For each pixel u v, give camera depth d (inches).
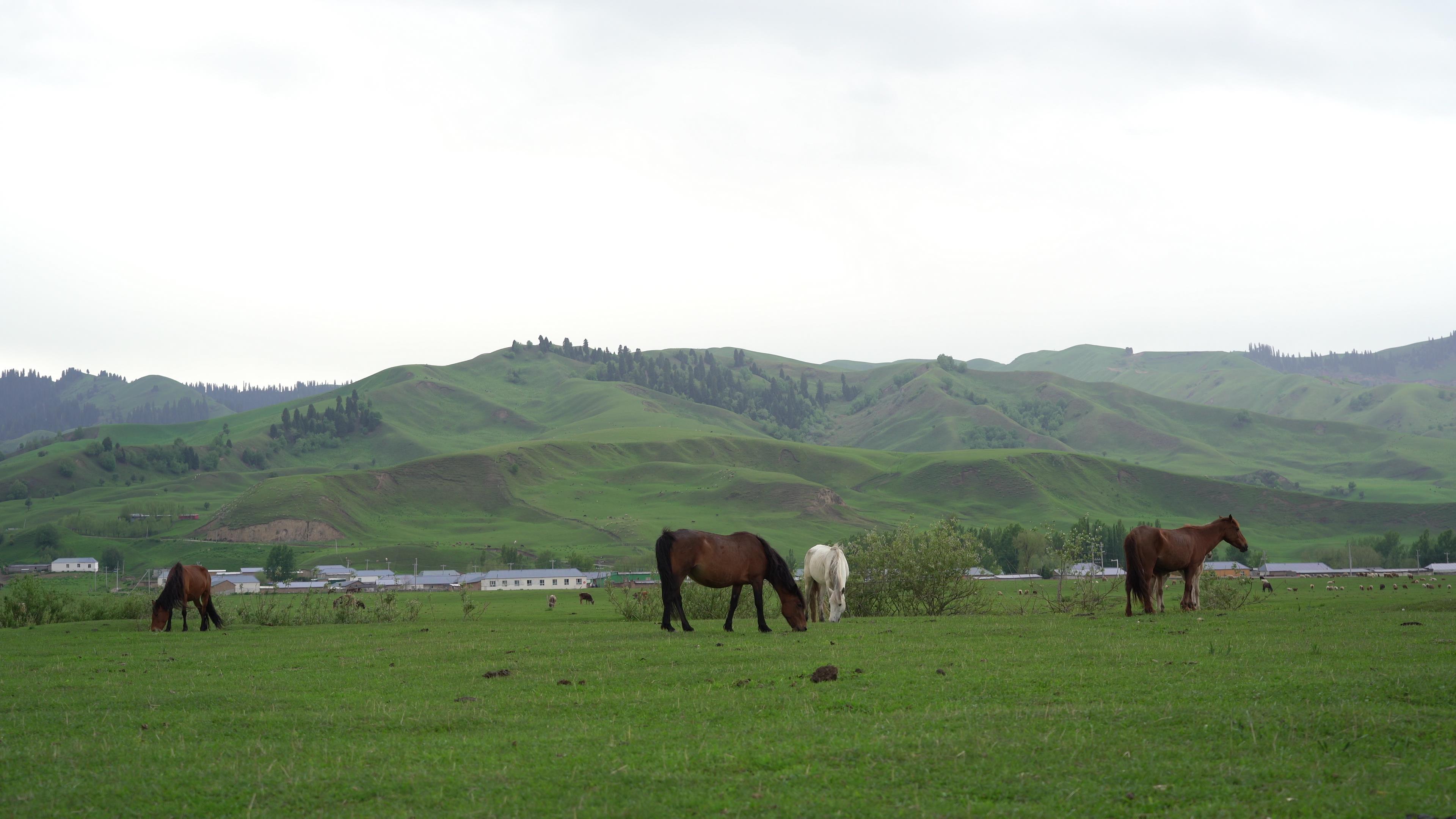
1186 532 1240.2
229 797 378.6
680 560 1056.2
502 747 456.1
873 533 1683.1
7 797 382.0
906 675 642.2
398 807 357.4
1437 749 394.9
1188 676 594.2
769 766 400.5
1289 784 354.0
